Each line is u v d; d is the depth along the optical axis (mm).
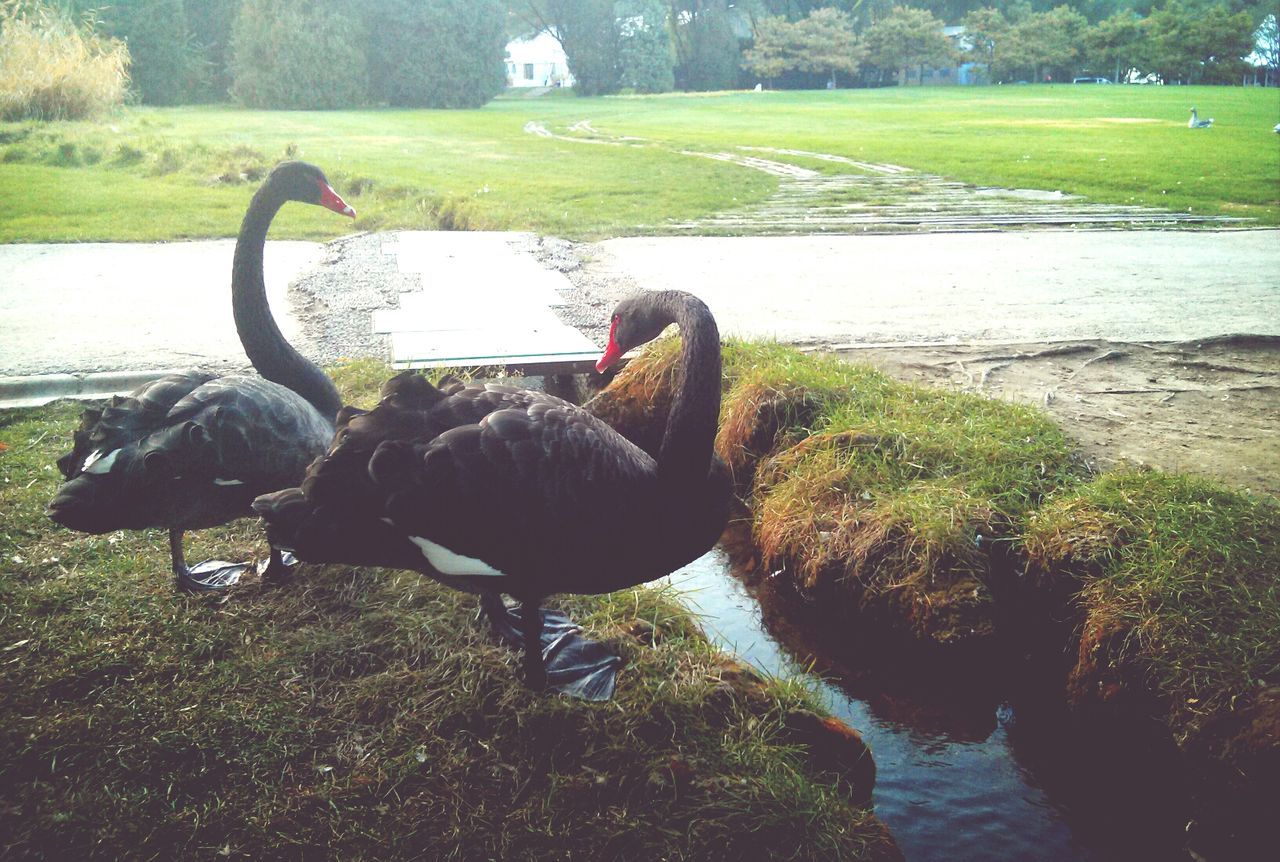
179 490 1544
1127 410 2529
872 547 1928
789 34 29266
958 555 1863
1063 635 1772
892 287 3883
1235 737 1436
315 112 16469
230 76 20062
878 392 2459
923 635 1818
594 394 2854
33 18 10133
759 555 2172
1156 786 1533
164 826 1293
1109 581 1711
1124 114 16109
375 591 1729
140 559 1815
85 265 4004
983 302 3648
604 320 3236
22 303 3352
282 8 17531
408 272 3943
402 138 10891
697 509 1429
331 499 1350
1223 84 30531
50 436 2287
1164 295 3795
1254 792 1395
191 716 1450
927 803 1533
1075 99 21203
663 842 1304
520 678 1526
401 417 1397
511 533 1346
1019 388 2684
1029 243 4980
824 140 11250
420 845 1283
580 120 15305
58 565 1784
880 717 1721
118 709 1458
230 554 1863
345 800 1335
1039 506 1976
